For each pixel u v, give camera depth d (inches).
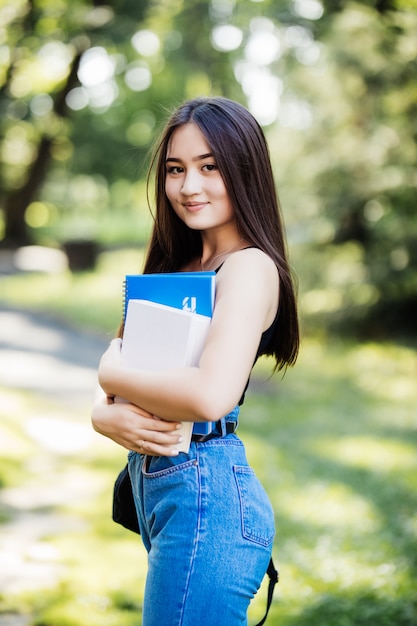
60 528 172.4
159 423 65.2
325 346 469.1
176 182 72.7
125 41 438.6
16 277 685.3
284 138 464.4
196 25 501.4
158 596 65.9
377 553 167.6
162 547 66.6
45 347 411.8
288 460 251.1
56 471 215.0
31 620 126.3
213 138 69.7
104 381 65.9
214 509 66.1
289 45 420.2
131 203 1218.6
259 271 66.8
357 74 427.5
